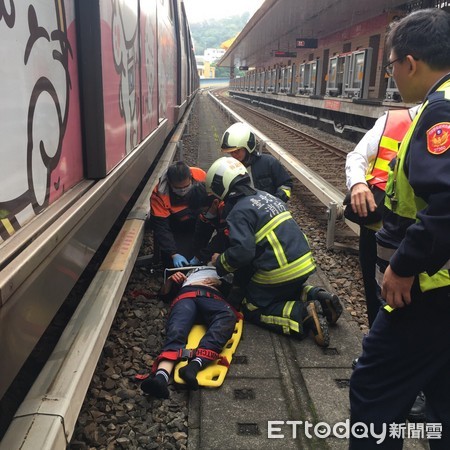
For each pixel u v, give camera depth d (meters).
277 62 41.69
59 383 1.80
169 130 9.52
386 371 1.65
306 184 6.20
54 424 1.59
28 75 1.89
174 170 3.90
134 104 4.41
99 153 2.82
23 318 1.61
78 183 2.69
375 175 2.58
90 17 2.64
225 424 2.38
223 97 57.12
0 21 1.63
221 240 3.54
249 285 3.32
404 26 1.60
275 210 3.21
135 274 4.16
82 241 2.39
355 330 3.31
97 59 2.70
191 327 3.02
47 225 1.92
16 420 1.63
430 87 1.58
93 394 2.56
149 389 2.46
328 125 19.80
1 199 1.62
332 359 2.96
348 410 2.51
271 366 2.88
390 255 1.83
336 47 24.00
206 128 18.45
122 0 3.72
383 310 1.66
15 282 1.50
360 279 4.25
